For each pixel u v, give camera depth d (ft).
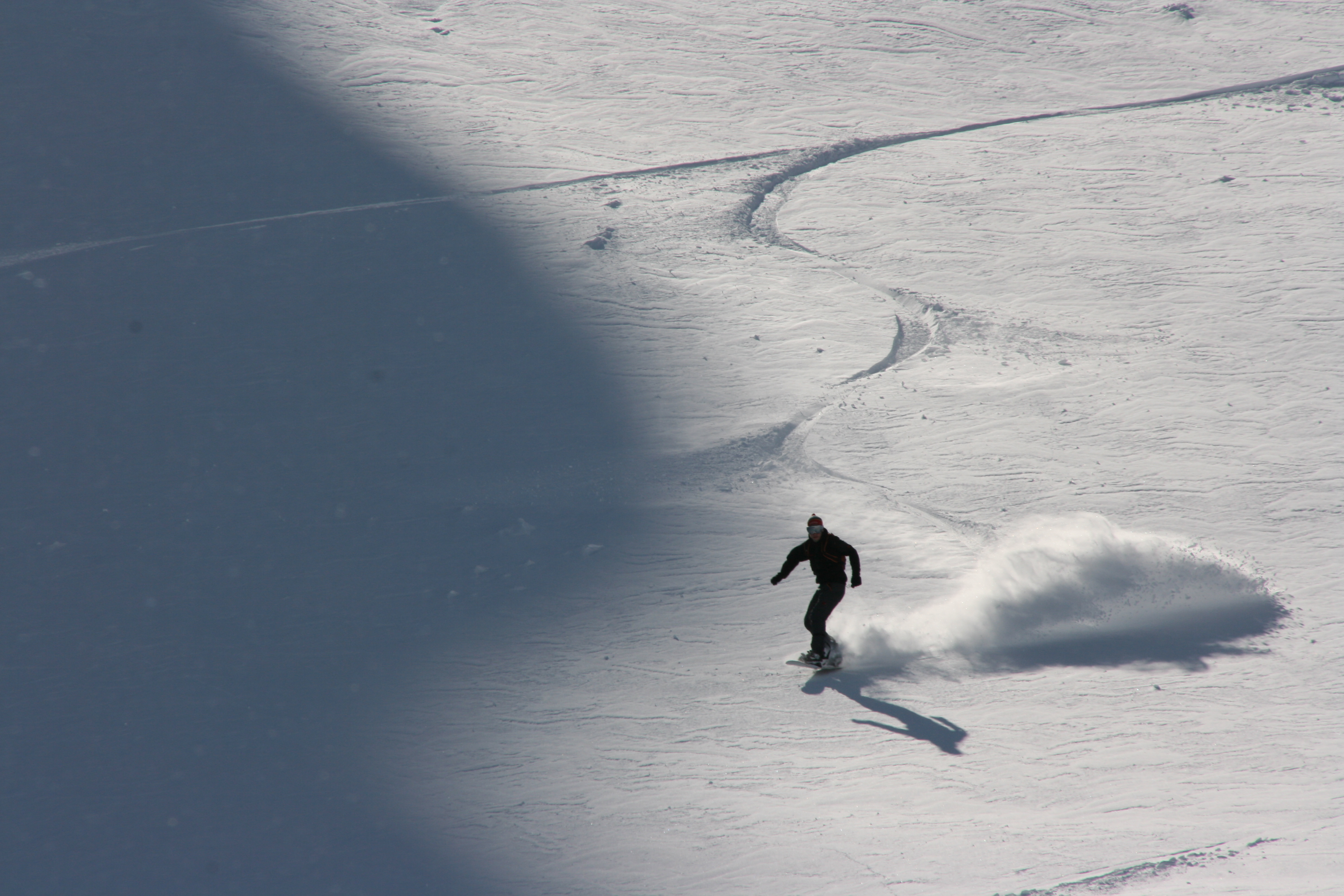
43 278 261.65
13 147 344.69
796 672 99.04
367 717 94.38
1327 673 92.84
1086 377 182.09
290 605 120.67
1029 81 386.32
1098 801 74.43
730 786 79.66
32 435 183.62
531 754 86.48
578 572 124.88
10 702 100.94
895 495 143.74
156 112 366.84
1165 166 295.48
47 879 71.51
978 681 95.71
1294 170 281.54
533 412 182.91
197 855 73.56
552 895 67.15
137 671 106.01
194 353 217.36
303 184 316.40
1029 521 131.75
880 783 78.74
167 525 146.72
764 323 219.61
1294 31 410.52
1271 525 126.62
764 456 160.86
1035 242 252.01
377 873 70.33
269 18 441.27
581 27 452.76
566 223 282.97
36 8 433.89
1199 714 86.94
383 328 224.94
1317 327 192.13
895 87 386.11
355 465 165.78
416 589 122.93
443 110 370.94
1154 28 431.84
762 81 396.16
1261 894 58.70
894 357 200.75
